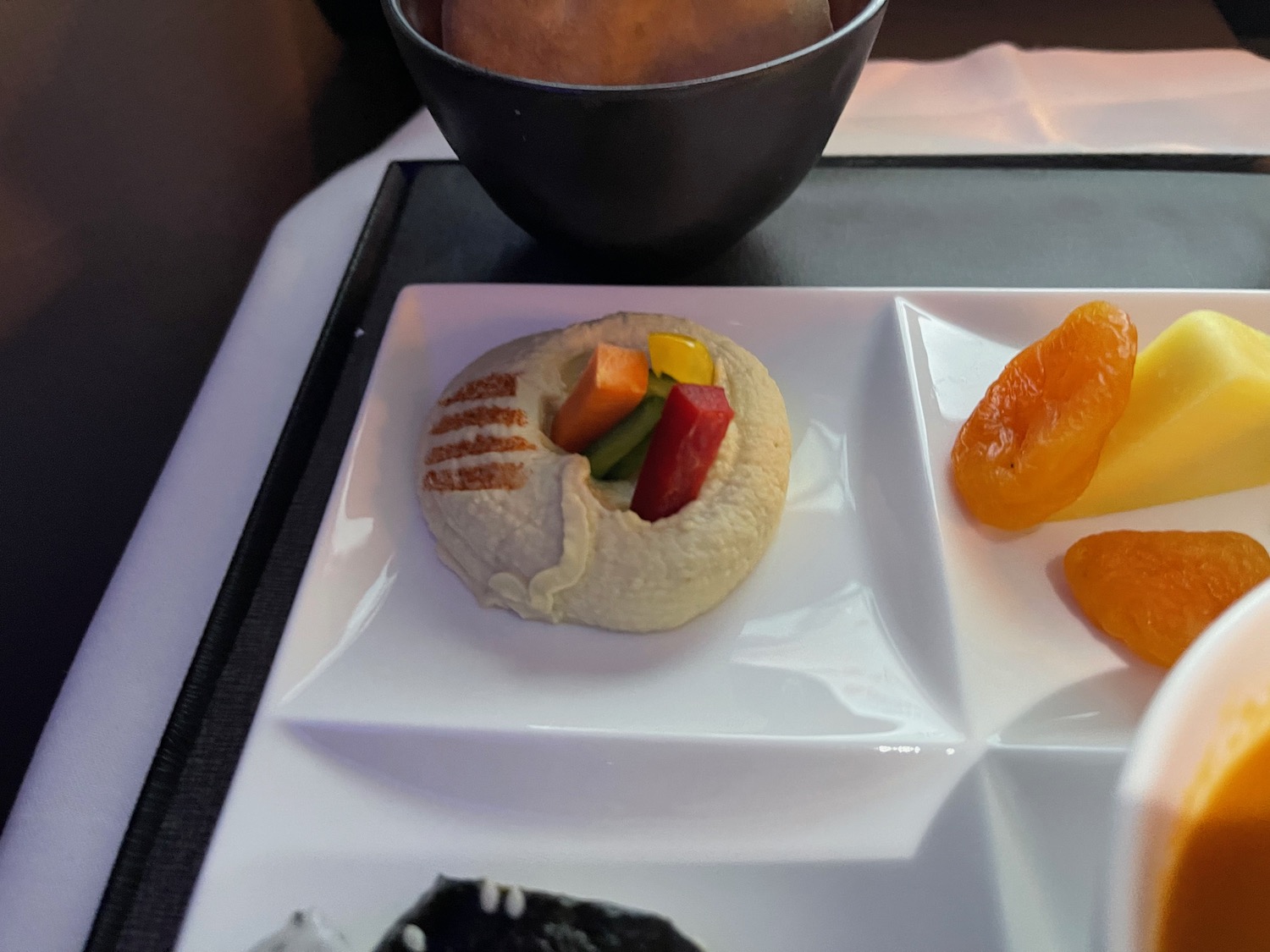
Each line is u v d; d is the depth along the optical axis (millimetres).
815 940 131
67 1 202
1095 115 264
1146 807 98
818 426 194
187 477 197
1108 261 225
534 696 154
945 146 257
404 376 198
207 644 166
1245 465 171
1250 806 108
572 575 162
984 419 176
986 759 141
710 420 165
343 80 288
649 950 131
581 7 184
